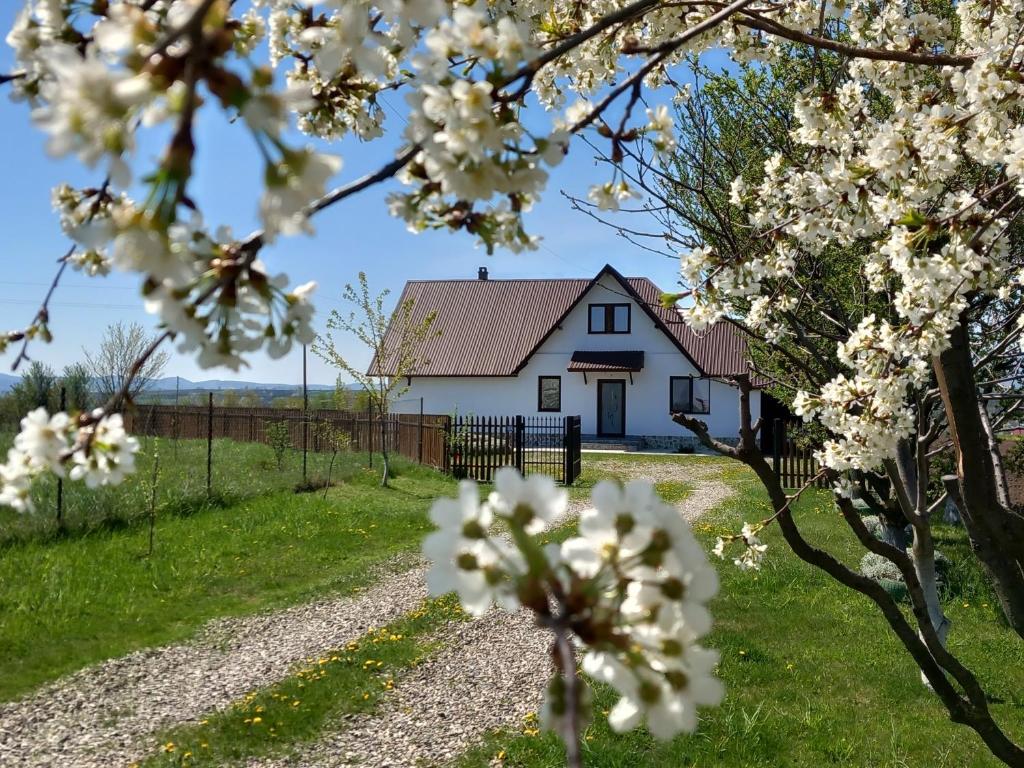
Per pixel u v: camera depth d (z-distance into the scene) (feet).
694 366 80.69
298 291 3.24
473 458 55.31
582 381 84.74
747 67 16.31
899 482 9.62
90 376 53.36
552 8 8.42
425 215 4.29
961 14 11.02
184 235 2.81
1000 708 17.56
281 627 22.41
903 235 8.36
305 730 16.05
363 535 33.35
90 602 23.07
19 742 15.39
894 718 16.55
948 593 25.96
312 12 6.41
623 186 5.11
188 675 18.85
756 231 12.85
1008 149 8.26
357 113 7.27
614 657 2.31
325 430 57.00
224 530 32.04
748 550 13.84
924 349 8.24
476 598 2.30
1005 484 9.29
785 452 49.32
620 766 14.08
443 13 3.94
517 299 93.66
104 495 32.27
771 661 19.60
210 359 3.06
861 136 10.32
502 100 4.97
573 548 2.40
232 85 2.15
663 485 53.52
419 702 17.48
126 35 2.23
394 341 91.15
